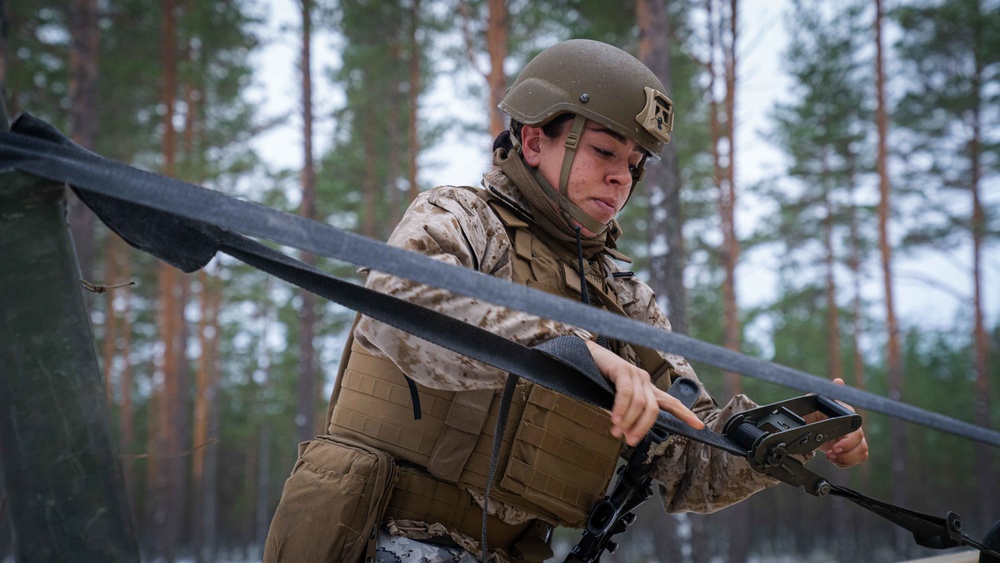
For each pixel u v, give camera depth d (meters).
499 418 0.95
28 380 0.65
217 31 17.97
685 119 20.22
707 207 23.81
